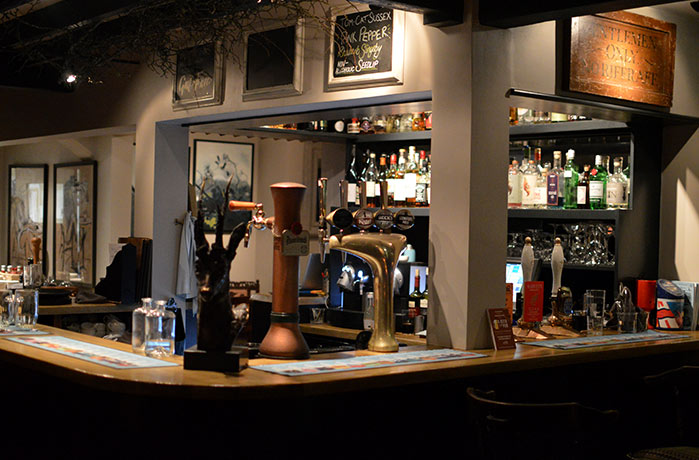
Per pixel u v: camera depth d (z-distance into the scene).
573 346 3.67
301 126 5.89
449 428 3.20
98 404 2.90
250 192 8.91
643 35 4.18
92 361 2.95
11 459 3.52
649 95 4.24
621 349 3.65
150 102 5.61
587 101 3.95
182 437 2.66
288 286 3.18
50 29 5.14
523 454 2.75
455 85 3.53
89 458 2.97
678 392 3.51
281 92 4.44
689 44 4.57
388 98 3.97
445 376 2.97
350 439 2.88
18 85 6.26
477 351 3.43
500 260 3.58
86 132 6.54
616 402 3.88
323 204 3.49
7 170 10.61
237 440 2.65
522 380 3.45
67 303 6.18
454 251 3.52
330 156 6.83
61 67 5.70
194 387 2.51
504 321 3.55
